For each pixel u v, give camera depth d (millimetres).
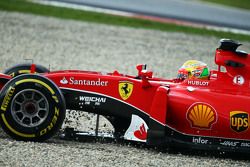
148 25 67625
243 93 25000
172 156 23797
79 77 24531
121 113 24594
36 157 21328
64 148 22875
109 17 69500
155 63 48125
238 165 23406
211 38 63625
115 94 24516
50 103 22953
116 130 25516
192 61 26094
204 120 24391
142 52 52156
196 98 24625
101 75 24672
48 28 58656
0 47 48031
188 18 77188
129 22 67875
